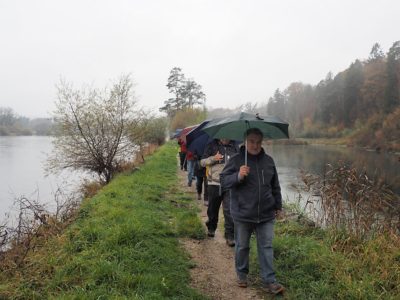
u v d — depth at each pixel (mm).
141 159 19328
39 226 7047
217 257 5984
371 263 5074
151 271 4918
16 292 4328
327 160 33875
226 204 6488
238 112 4738
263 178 4598
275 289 4645
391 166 29391
